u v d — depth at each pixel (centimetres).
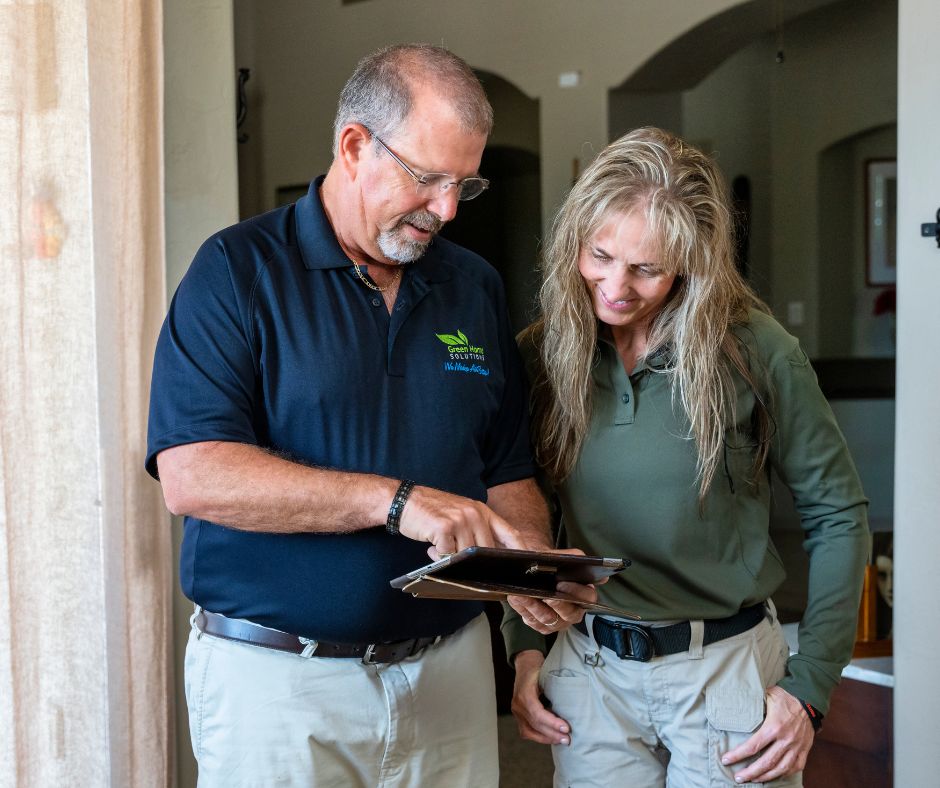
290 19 650
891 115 679
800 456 173
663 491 169
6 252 179
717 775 169
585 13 577
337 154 162
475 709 174
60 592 188
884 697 246
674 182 159
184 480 149
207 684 161
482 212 862
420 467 162
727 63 724
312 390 156
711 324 165
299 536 156
